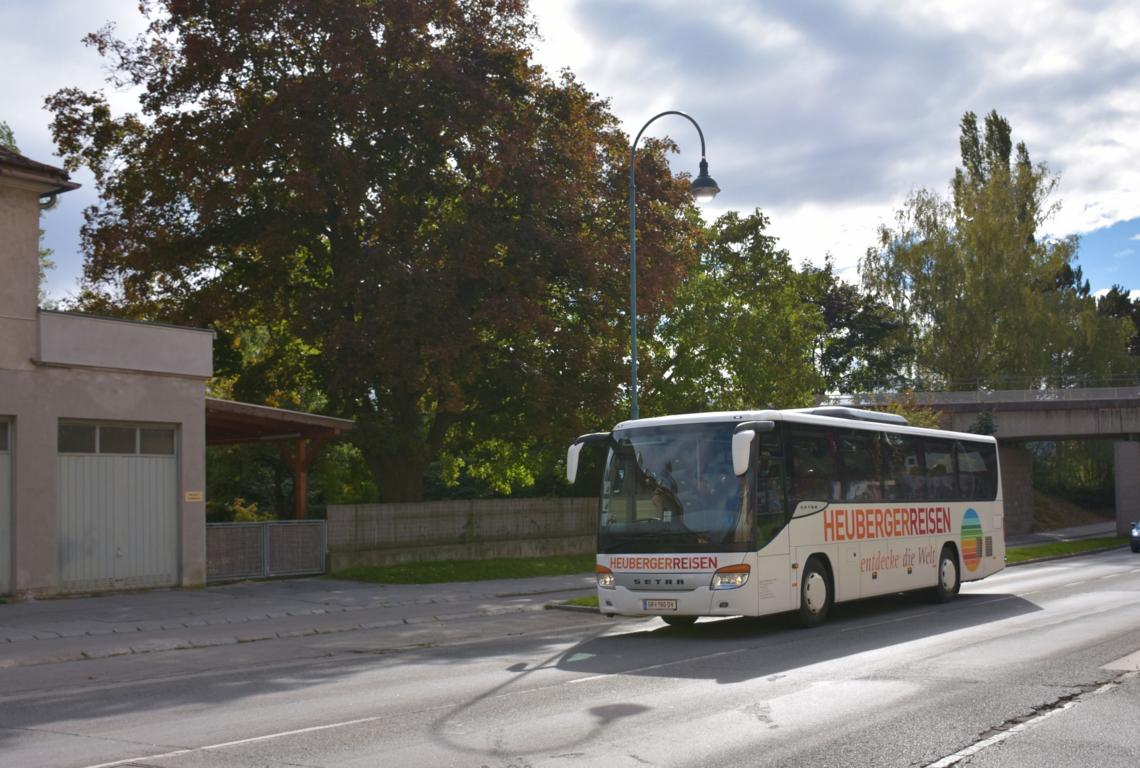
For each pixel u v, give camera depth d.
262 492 45.19
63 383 21.86
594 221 35.16
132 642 16.30
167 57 32.81
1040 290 65.00
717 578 15.81
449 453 39.66
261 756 8.12
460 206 33.12
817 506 17.70
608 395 34.16
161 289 33.72
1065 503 82.38
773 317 45.75
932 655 13.35
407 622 19.67
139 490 23.30
